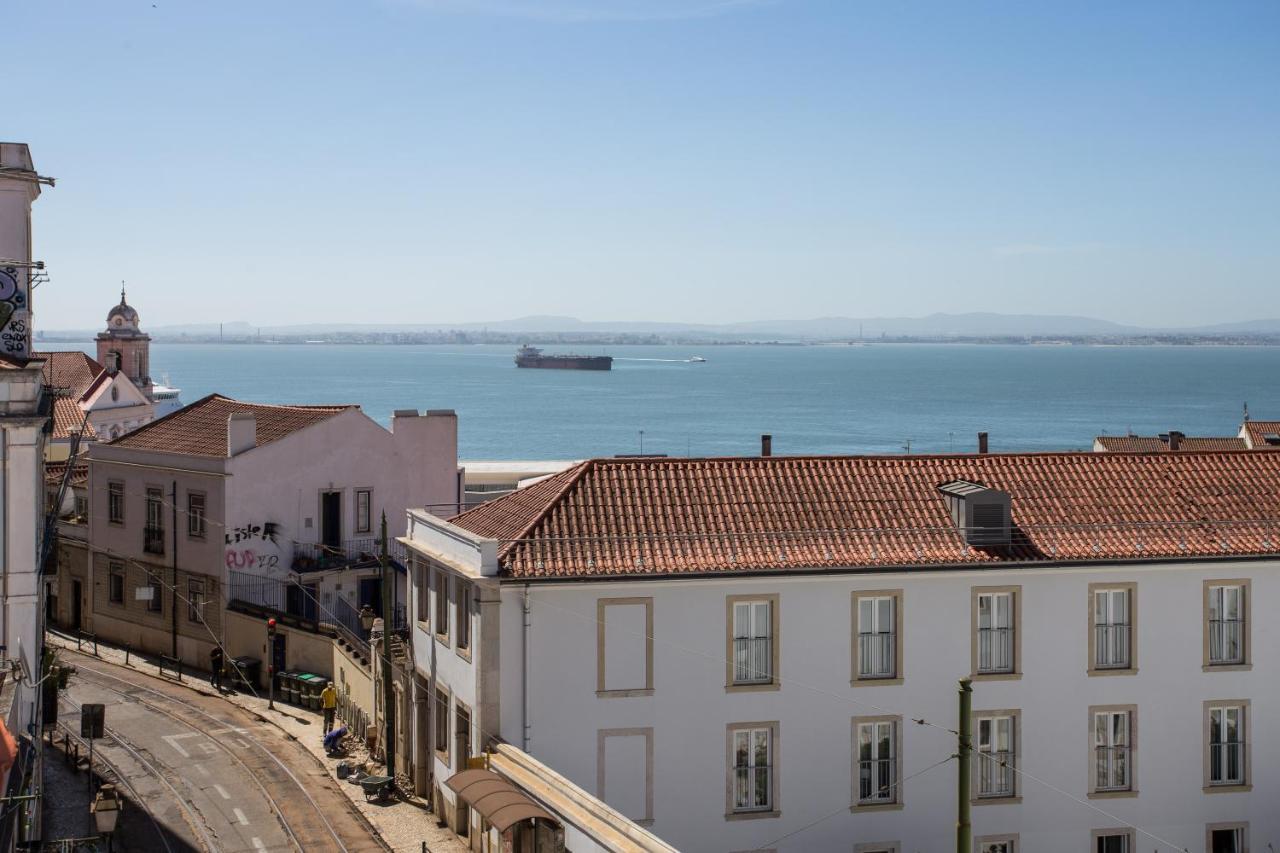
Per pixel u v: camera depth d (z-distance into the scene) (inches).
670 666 1473.9
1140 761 1544.0
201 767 1795.0
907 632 1509.6
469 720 1492.4
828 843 1498.5
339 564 2532.0
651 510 1545.3
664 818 1472.7
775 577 1478.8
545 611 1454.2
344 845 1503.4
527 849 1314.0
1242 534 1572.3
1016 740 1525.6
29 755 1286.9
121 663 2442.2
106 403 3831.2
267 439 2485.2
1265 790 1565.0
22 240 1604.3
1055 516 1585.9
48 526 1894.7
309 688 2153.1
